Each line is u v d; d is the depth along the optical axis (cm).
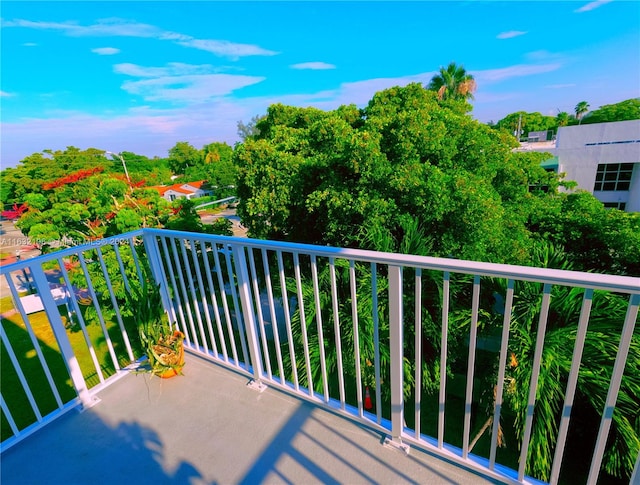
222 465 145
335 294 150
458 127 564
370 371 353
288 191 596
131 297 211
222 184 3591
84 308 891
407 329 360
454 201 439
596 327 237
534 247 467
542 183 913
